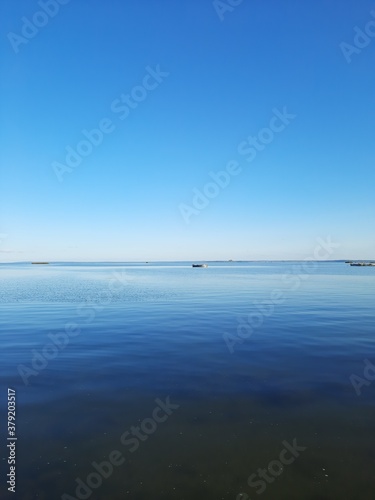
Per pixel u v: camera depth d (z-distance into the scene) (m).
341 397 7.90
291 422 6.66
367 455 5.52
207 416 6.93
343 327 16.67
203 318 19.45
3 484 4.80
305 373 9.65
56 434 6.20
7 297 31.23
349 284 47.31
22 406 7.43
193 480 4.92
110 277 69.25
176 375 9.53
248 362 10.78
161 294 33.97
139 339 14.17
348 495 4.61
